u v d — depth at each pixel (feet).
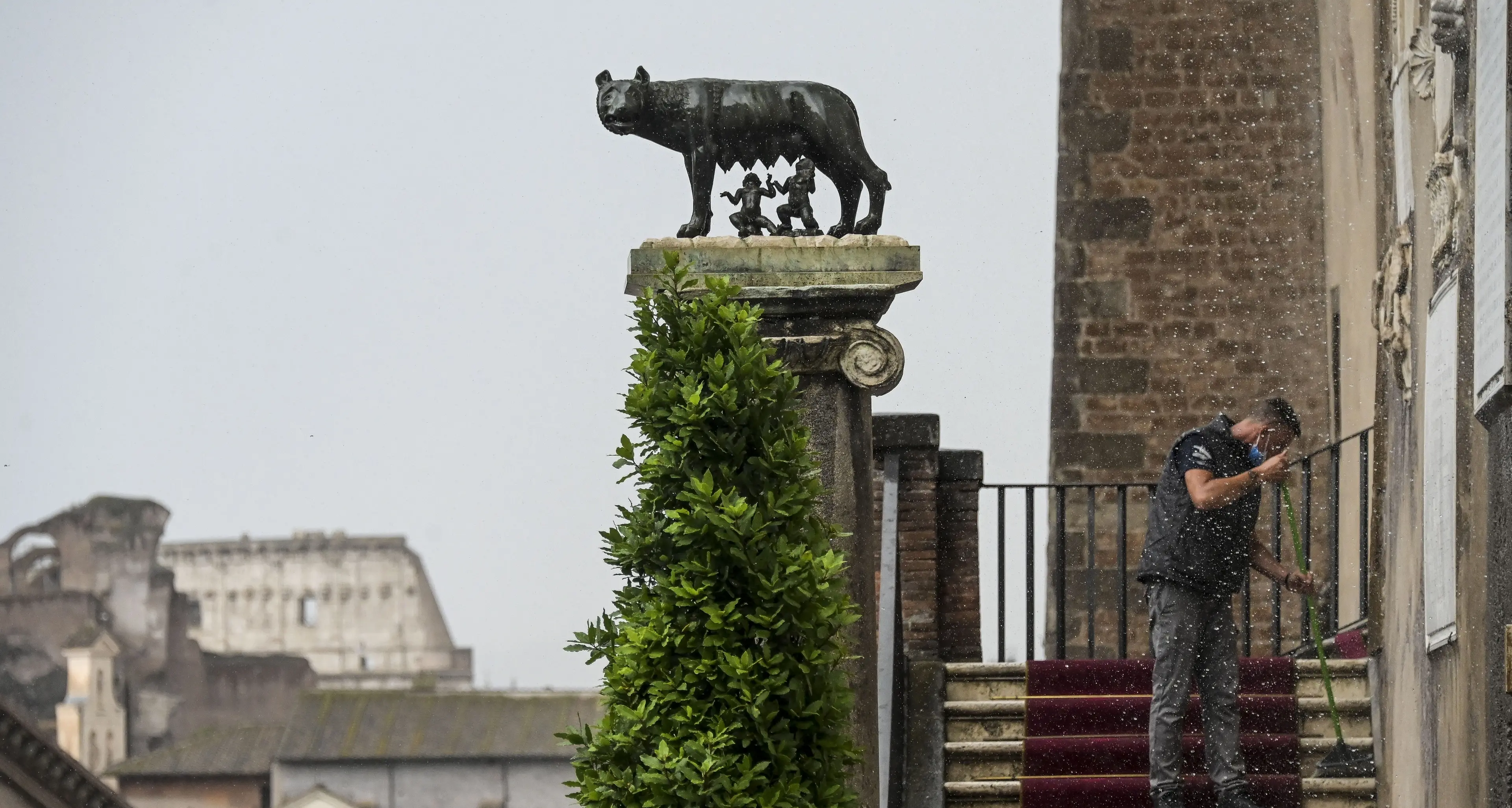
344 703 378.53
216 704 454.81
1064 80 122.93
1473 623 55.77
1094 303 121.39
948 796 66.08
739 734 42.34
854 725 49.73
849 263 49.73
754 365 44.11
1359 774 66.85
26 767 273.95
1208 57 121.80
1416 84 68.80
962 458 78.48
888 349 49.83
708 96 50.78
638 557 43.83
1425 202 65.92
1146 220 121.49
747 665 42.29
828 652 43.80
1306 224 120.06
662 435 44.27
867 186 51.42
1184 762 65.05
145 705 445.78
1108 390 120.78
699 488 42.98
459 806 360.89
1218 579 60.34
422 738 366.22
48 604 450.71
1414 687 63.67
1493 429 53.26
